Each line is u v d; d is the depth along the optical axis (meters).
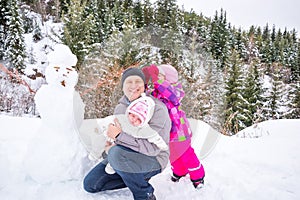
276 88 16.95
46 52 15.38
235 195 1.98
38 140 2.04
